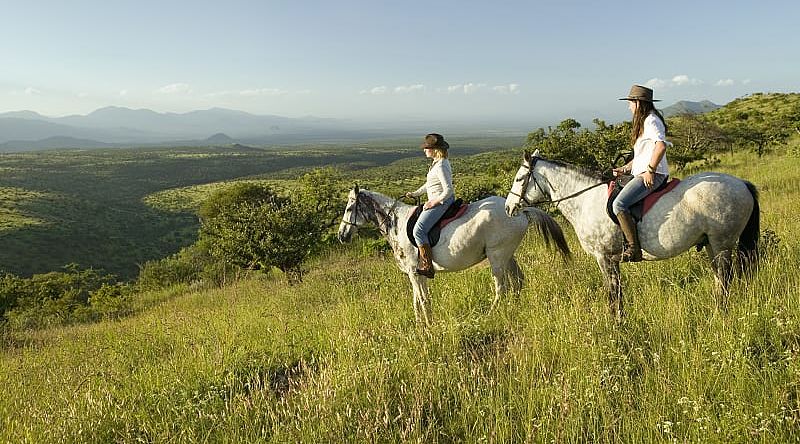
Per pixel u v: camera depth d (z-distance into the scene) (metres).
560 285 7.33
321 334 7.14
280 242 15.12
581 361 4.61
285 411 4.57
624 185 5.66
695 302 5.66
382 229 7.66
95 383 6.61
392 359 5.33
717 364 4.09
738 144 41.69
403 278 10.66
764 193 16.67
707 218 5.30
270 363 6.47
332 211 21.30
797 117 47.22
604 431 3.63
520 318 6.23
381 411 4.33
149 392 5.75
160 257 91.31
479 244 6.92
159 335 9.59
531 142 22.00
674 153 33.88
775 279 5.55
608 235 5.84
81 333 14.25
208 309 13.55
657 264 7.45
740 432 3.37
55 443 4.74
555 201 6.40
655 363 4.42
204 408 5.01
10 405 6.44
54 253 84.88
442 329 6.08
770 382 3.87
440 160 6.97
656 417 3.73
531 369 4.74
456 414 4.29
